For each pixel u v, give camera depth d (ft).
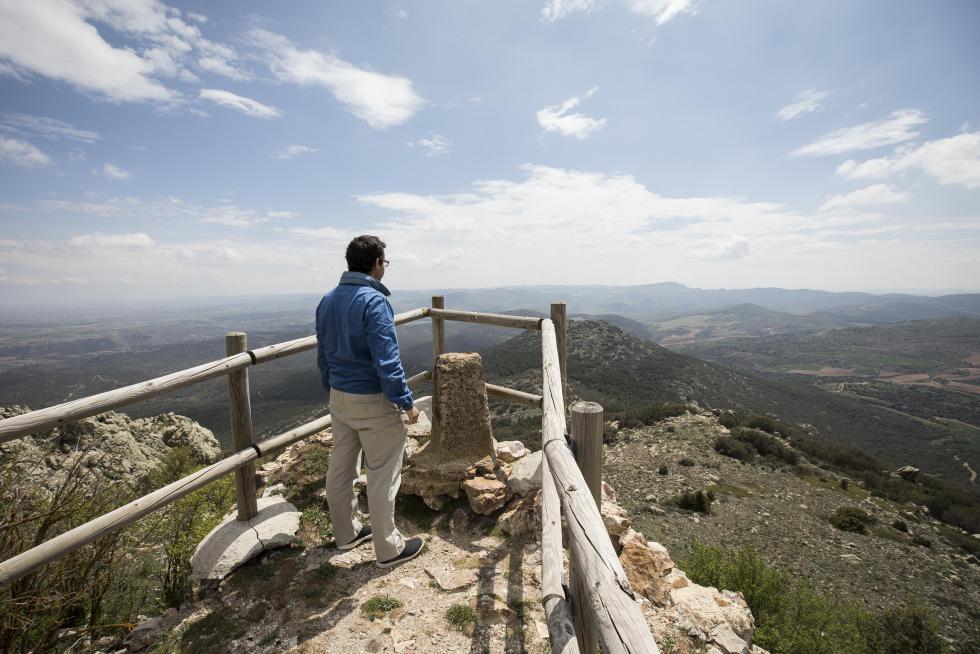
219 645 8.07
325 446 15.52
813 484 133.18
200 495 16.01
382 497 9.55
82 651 8.78
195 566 9.97
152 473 21.68
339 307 9.15
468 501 12.37
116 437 46.32
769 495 122.72
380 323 8.84
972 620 74.90
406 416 10.05
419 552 10.62
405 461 14.55
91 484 10.94
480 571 9.84
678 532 100.22
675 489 125.39
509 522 11.27
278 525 11.03
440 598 9.02
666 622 9.48
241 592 9.43
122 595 10.89
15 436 5.90
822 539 100.37
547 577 4.48
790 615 52.75
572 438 5.19
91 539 7.00
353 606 8.89
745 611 10.73
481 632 8.09
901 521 111.86
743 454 146.00
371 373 9.23
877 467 164.14
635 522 105.60
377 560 9.81
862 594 80.53
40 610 8.73
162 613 9.52
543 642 7.86
